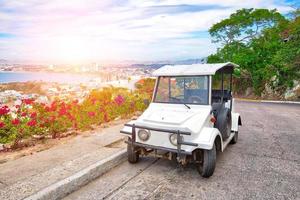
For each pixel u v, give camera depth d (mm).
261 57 30750
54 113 7117
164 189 4277
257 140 7602
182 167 5254
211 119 5145
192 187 4359
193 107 5285
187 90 5461
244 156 6039
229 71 6789
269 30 31109
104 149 5809
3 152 5605
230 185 4441
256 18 31781
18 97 9711
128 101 10594
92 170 4625
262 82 30578
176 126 4441
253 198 3992
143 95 11906
